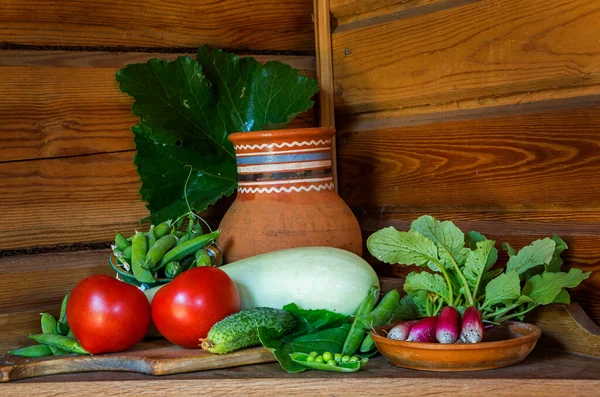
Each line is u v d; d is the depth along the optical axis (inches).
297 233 59.2
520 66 54.3
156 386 46.4
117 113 63.4
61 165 61.1
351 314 53.9
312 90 66.1
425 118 62.2
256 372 47.4
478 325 45.4
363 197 68.0
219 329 48.0
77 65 61.8
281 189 60.2
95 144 62.5
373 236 52.0
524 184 54.7
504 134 55.8
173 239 59.0
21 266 59.4
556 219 53.3
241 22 69.1
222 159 66.9
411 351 45.6
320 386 45.3
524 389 43.4
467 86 58.0
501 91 56.1
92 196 62.4
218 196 63.7
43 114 60.4
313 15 71.3
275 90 66.8
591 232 51.1
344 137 69.5
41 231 60.4
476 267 49.4
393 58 64.0
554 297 47.9
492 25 55.9
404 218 64.5
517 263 49.8
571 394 43.2
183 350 50.6
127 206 63.9
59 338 52.5
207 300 49.7
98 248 62.8
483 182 57.6
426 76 61.2
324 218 59.8
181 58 64.1
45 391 47.2
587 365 46.8
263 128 64.5
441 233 51.2
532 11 53.1
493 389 43.6
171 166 64.1
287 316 50.8
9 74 59.1
